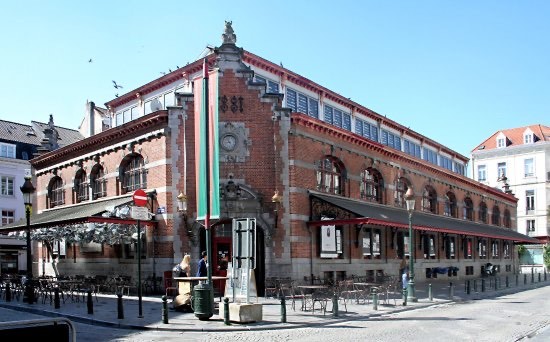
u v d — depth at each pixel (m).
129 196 24.36
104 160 26.73
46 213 30.08
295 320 15.16
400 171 32.47
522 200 66.06
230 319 14.64
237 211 22.22
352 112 31.83
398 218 25.91
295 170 23.28
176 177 22.75
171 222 22.48
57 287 19.81
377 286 21.31
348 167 27.36
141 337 12.83
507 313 17.77
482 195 45.75
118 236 22.94
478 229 38.38
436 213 37.00
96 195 27.45
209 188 16.14
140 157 24.89
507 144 68.44
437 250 35.62
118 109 30.41
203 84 17.30
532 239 47.44
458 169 47.06
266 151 22.83
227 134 22.66
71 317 16.08
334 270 24.95
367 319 15.95
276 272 22.22
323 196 24.67
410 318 16.27
